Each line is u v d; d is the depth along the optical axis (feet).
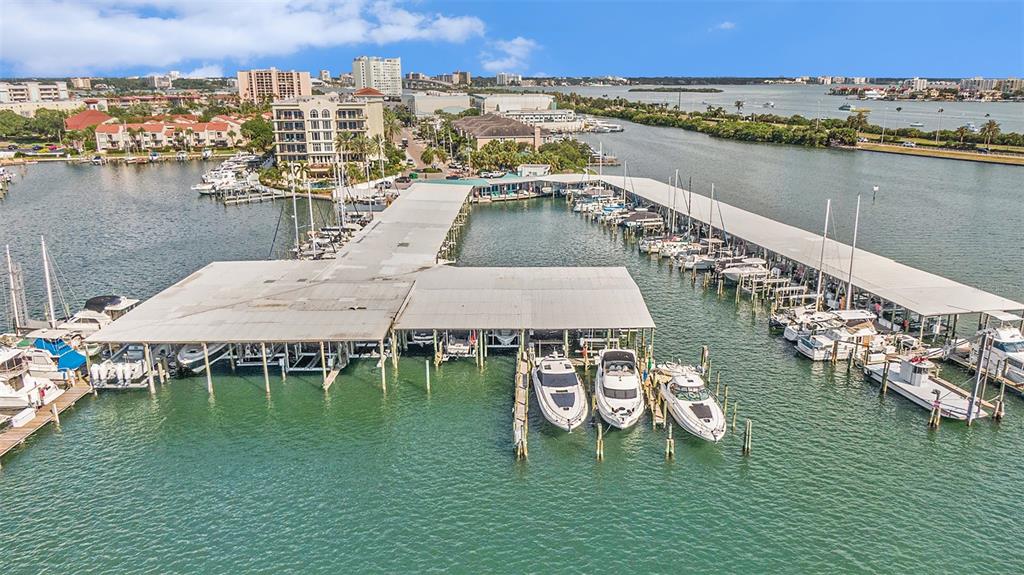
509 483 173.27
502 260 374.22
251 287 261.44
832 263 294.66
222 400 215.51
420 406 210.59
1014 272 339.98
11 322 280.51
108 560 147.74
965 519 159.33
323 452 187.01
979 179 636.48
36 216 504.43
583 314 236.22
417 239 342.23
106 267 363.76
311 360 240.73
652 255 382.83
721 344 256.32
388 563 146.72
